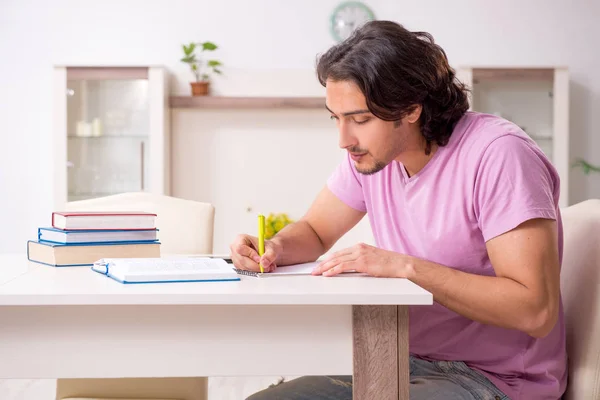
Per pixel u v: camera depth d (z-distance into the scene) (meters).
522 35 5.17
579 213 1.69
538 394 1.48
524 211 1.36
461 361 1.53
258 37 5.13
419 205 1.56
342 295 1.12
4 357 1.15
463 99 1.52
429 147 1.51
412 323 1.58
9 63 5.09
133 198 2.36
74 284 1.22
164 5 5.12
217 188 5.10
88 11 5.11
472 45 5.16
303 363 1.17
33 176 5.12
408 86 1.39
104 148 4.79
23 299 1.10
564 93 4.77
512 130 1.47
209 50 4.98
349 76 1.37
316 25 5.12
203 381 2.03
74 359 1.16
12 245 5.13
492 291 1.34
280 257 1.61
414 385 1.43
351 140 1.42
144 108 4.78
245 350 1.17
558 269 1.38
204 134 5.09
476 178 1.45
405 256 1.38
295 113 5.09
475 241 1.50
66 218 1.55
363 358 1.17
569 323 1.60
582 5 5.18
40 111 5.11
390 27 1.43
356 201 1.81
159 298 1.10
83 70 4.74
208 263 1.34
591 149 5.20
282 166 5.11
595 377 1.50
